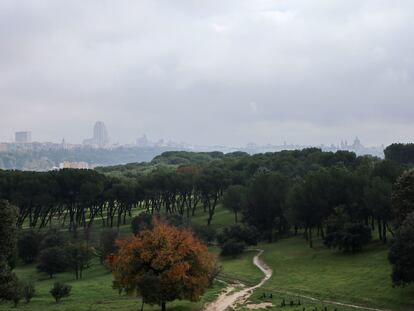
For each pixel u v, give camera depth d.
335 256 99.44
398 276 68.00
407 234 67.62
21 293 67.25
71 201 141.12
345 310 62.34
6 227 52.69
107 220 157.12
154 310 61.78
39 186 131.25
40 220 171.88
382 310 64.88
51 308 63.47
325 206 111.12
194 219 163.00
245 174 175.75
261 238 130.88
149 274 57.38
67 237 122.38
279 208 131.75
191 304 66.44
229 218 160.00
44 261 99.69
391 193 91.06
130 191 149.25
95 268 107.94
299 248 113.75
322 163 178.25
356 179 108.44
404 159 183.38
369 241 103.38
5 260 54.47
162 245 58.69
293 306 63.06
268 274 94.06
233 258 114.00
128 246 59.66
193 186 162.62
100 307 64.06
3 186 128.62
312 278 85.38
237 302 67.44
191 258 60.06
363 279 79.56
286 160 189.25
